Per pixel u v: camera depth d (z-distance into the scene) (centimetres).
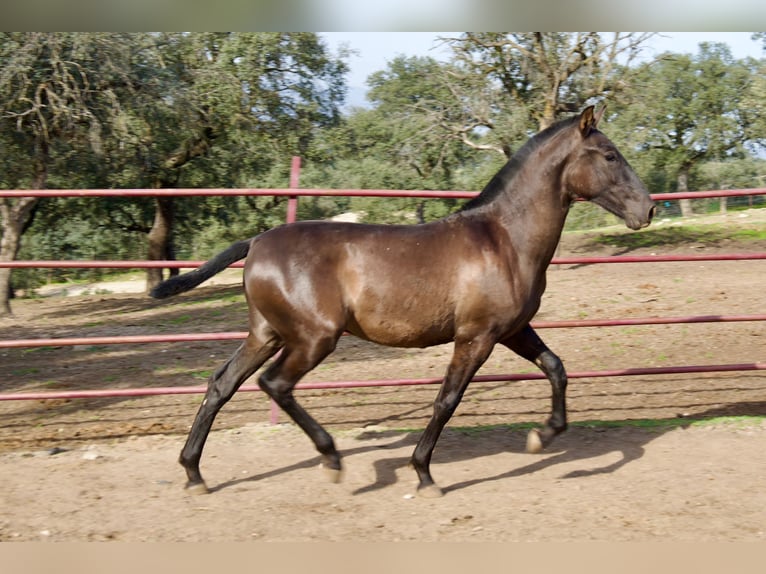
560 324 546
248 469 477
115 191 521
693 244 2244
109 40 1608
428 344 429
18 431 594
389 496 430
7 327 1417
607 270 1677
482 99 1883
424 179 2053
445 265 415
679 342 859
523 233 427
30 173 1752
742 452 486
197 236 2711
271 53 2211
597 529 377
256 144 2298
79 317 1638
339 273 414
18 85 1588
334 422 592
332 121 2464
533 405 634
